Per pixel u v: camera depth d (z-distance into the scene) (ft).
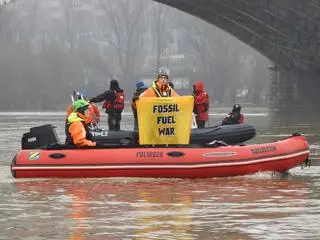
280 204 41.34
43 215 38.37
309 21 222.48
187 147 52.49
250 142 86.99
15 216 38.11
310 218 36.99
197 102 75.20
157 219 37.09
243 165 51.72
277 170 52.90
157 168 51.13
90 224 35.86
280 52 256.32
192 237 32.78
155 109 53.47
